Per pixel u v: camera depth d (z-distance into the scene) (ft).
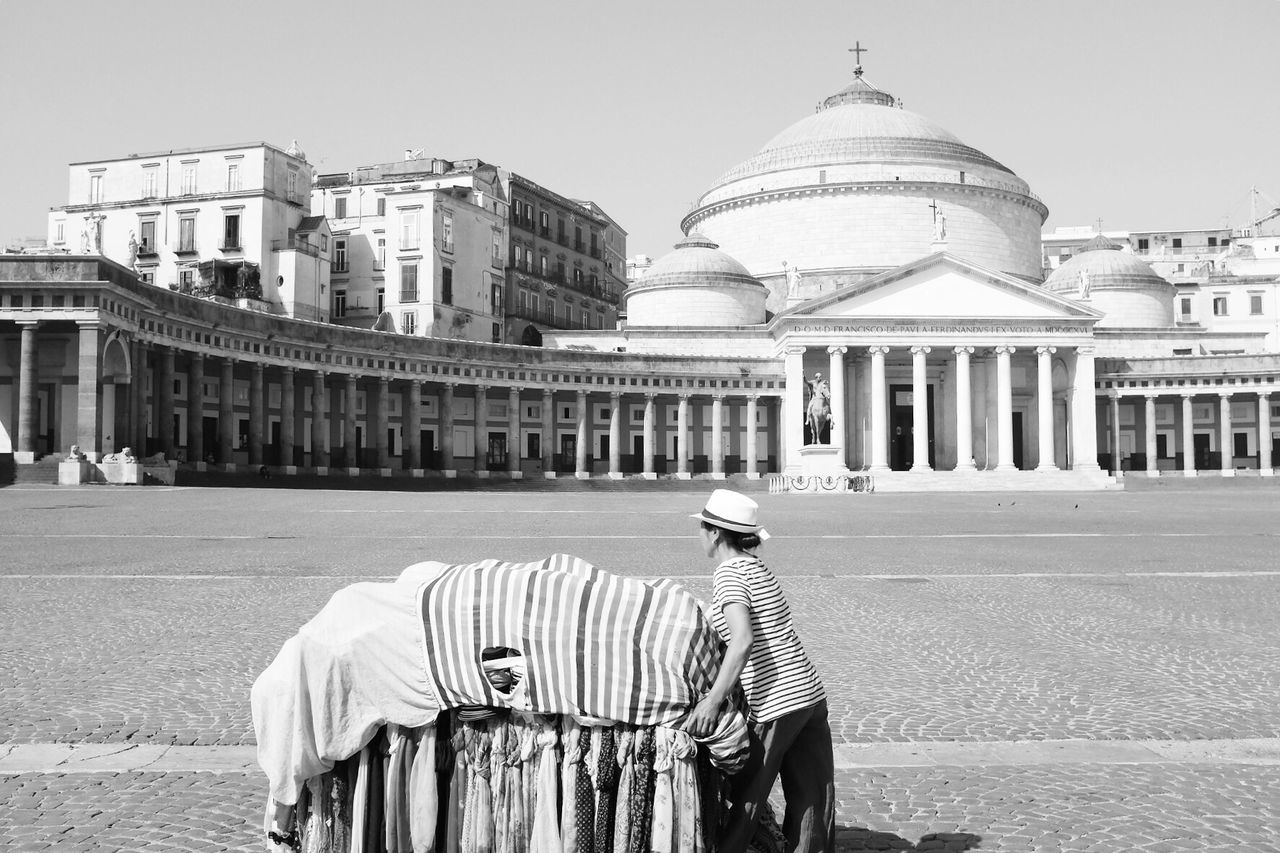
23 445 185.26
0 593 63.00
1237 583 71.92
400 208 323.37
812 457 276.82
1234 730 35.65
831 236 361.71
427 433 309.22
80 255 187.62
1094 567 81.56
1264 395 322.34
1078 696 40.06
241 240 294.05
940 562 84.79
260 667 43.68
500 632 21.16
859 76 422.41
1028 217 377.71
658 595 21.63
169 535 101.40
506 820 20.98
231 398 239.50
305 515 131.54
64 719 35.99
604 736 21.04
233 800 28.45
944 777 30.68
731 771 21.68
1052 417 311.68
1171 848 25.39
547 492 257.55
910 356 323.98
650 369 315.17
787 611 22.84
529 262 385.50
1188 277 459.73
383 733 21.99
